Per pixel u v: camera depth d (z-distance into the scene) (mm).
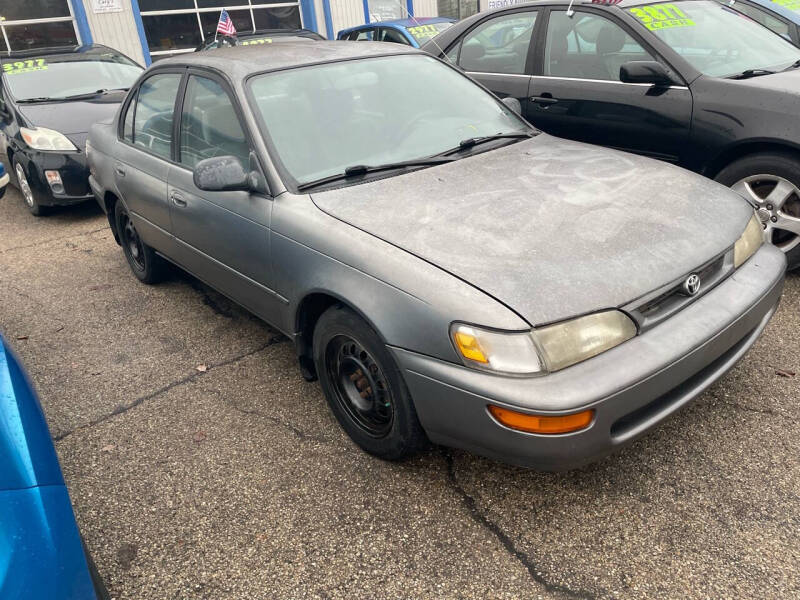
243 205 2934
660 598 1946
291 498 2480
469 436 2119
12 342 3953
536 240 2262
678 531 2184
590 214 2420
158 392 3295
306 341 2869
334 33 14664
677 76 4008
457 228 2365
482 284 2078
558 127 4656
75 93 7059
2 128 6730
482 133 3289
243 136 2971
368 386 2555
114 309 4332
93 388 3381
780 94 3609
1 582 1359
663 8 4441
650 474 2449
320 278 2506
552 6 4707
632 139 4258
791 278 3904
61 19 12250
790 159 3596
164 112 3719
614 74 4352
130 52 12859
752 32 4523
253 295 3102
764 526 2168
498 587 2033
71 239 5930
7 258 5527
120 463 2764
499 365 1974
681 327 2176
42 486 1586
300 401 3119
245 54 3410
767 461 2455
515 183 2713
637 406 2043
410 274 2197
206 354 3645
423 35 8953
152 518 2434
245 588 2102
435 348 2111
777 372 2994
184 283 4691
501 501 2385
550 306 1997
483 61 5133
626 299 2078
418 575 2100
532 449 1979
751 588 1949
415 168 2908
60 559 1492
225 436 2891
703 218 2482
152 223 3930
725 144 3791
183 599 2078
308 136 2953
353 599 2031
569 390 1925
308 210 2641
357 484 2527
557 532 2227
